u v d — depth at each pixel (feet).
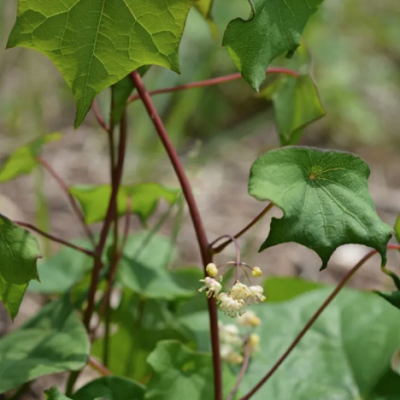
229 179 4.32
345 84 5.39
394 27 6.45
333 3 5.86
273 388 2.06
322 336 2.15
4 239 1.81
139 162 4.03
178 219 2.34
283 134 2.07
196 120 5.14
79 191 2.21
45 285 2.30
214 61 5.05
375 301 2.19
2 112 4.49
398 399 2.03
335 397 2.05
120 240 2.35
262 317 2.19
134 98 1.97
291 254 3.43
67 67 1.71
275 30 1.75
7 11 4.36
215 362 1.87
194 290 2.22
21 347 1.95
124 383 1.96
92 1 1.69
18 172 2.29
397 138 5.35
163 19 1.69
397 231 1.88
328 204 1.76
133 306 2.31
